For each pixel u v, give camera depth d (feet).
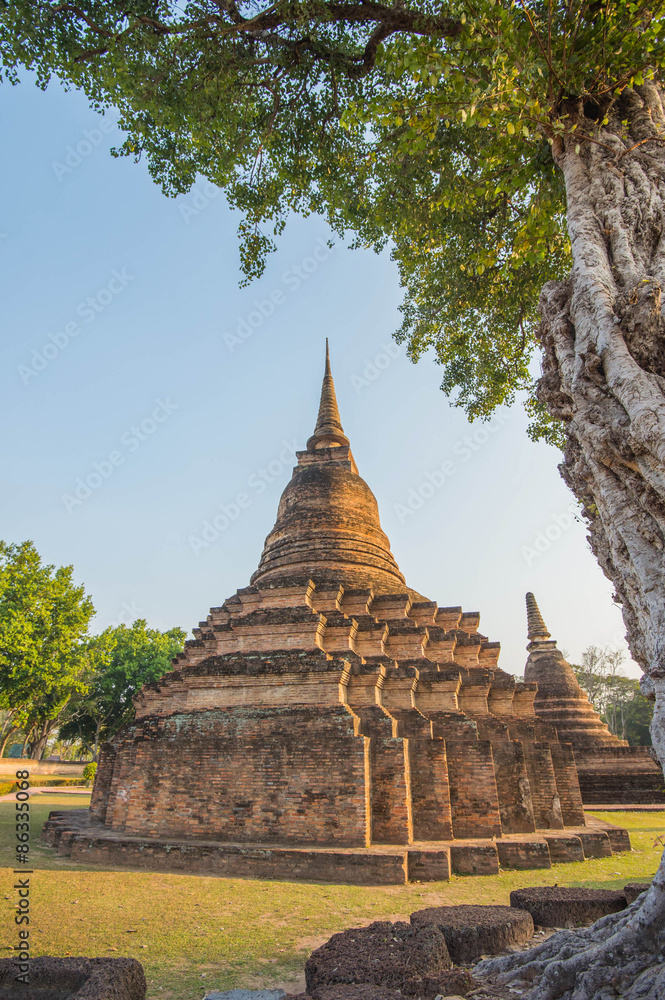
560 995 17.97
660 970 16.25
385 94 42.06
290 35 46.93
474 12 30.25
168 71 46.78
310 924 31.63
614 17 29.60
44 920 30.99
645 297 23.63
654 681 19.84
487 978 20.89
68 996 19.03
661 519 20.86
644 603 20.95
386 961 20.71
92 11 43.45
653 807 94.58
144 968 25.21
